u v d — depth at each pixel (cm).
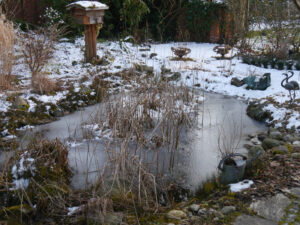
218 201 334
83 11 852
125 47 1088
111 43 1140
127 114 514
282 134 528
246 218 298
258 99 695
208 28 1330
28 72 773
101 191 355
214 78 844
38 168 378
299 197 328
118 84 762
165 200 356
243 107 683
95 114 624
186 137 533
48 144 412
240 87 785
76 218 314
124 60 962
